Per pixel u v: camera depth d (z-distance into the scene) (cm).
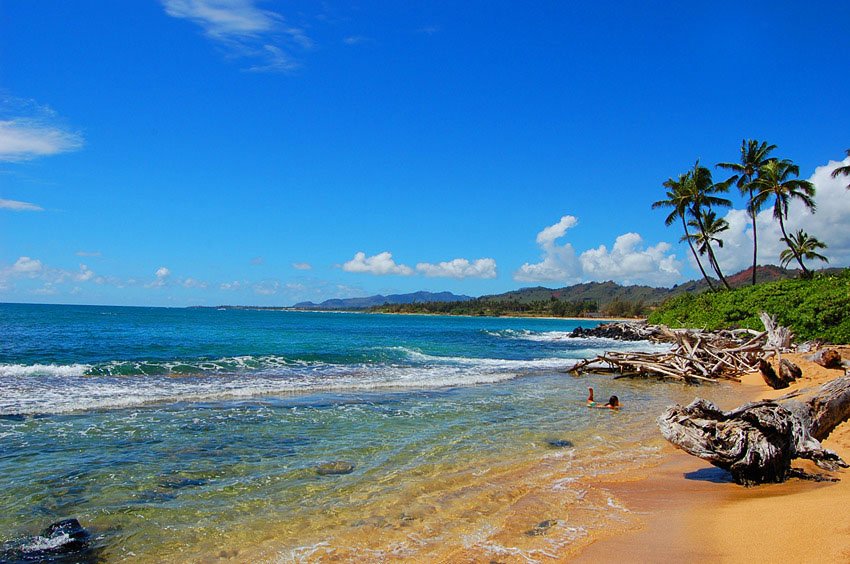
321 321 10431
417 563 565
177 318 9062
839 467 857
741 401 1822
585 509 731
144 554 594
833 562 475
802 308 3434
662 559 552
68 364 2120
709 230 5488
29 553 593
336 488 820
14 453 966
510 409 1529
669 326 5334
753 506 708
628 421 1405
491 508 737
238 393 1645
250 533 651
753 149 4934
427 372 2389
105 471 880
